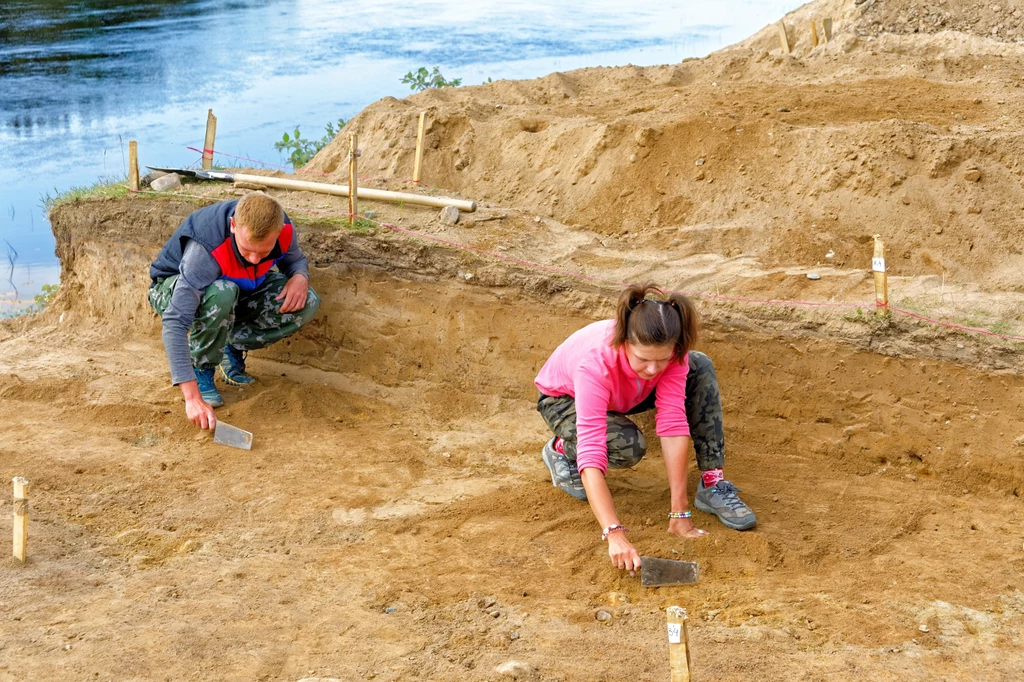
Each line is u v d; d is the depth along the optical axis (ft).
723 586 12.35
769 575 12.60
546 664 10.79
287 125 38.60
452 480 15.65
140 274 21.07
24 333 21.94
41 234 31.91
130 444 16.63
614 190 20.54
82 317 22.20
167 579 12.62
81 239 21.83
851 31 28.32
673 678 8.59
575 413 13.70
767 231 18.53
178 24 59.62
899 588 12.30
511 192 21.99
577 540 13.51
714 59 30.94
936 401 15.19
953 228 17.53
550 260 18.28
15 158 35.91
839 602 12.02
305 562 13.11
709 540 13.08
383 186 21.89
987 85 22.80
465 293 18.19
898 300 15.92
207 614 11.80
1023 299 15.72
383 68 46.80
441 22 58.80
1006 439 14.71
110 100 43.32
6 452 16.07
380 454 16.49
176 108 41.73
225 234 16.22
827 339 15.78
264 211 15.38
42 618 11.58
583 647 11.14
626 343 12.00
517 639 11.35
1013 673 10.64
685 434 12.82
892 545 13.34
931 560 12.93
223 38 55.47
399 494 15.14
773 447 16.24
